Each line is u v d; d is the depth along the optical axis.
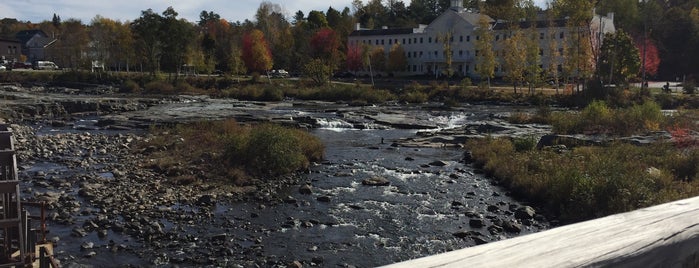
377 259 11.66
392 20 137.62
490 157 21.95
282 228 13.69
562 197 15.30
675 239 2.39
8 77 79.06
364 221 14.41
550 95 58.16
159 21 81.56
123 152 24.05
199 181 18.31
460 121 40.56
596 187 14.38
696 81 74.31
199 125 30.19
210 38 104.44
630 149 20.84
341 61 95.94
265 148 20.61
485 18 69.06
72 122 37.44
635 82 71.75
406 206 15.92
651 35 86.38
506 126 34.72
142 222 13.78
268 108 49.50
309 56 95.12
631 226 2.52
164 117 38.50
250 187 17.84
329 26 122.75
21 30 146.38
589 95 53.25
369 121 39.31
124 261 11.20
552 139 25.23
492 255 2.08
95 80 80.12
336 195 17.16
